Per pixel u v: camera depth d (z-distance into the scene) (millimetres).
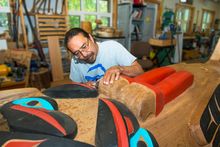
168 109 635
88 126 493
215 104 685
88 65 1228
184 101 708
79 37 1019
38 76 2629
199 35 7090
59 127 430
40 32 3350
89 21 3934
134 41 4480
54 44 3434
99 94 651
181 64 1160
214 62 1162
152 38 4727
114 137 417
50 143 383
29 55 2527
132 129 463
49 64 3383
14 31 3176
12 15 3119
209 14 8477
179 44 5324
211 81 914
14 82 2326
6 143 380
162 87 661
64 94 657
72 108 578
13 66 2559
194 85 856
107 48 1215
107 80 655
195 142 599
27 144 377
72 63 1310
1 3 2963
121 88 590
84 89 677
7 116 472
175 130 559
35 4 3316
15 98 683
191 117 625
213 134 634
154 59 4734
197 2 7336
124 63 1192
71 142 396
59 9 3590
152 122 551
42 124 433
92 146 406
